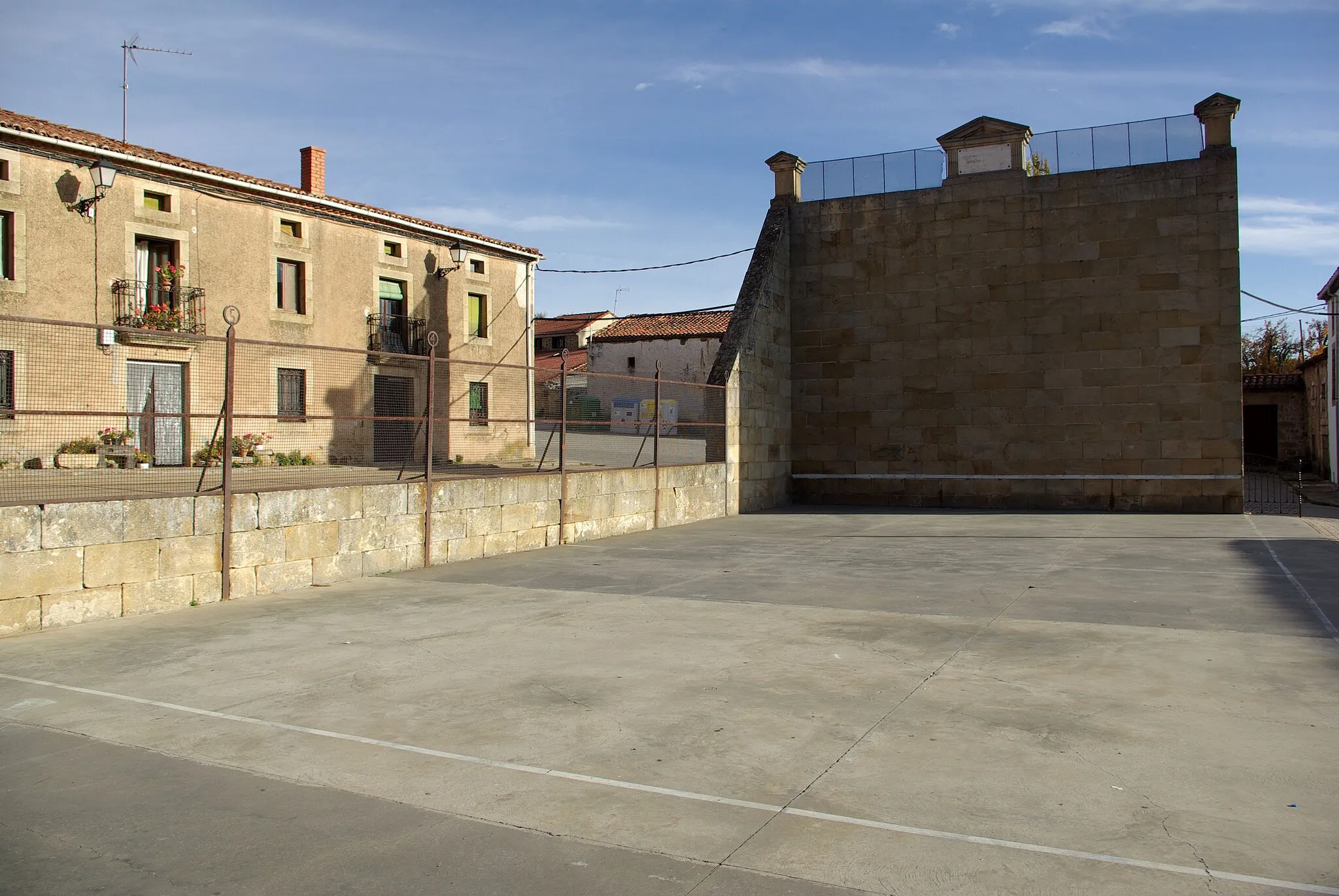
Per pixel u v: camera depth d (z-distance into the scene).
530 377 31.27
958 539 14.32
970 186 19.89
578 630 7.88
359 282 27.05
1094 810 4.00
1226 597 9.05
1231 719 5.23
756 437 19.88
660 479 16.58
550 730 5.19
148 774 4.57
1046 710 5.46
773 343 20.67
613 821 3.96
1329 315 27.08
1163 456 18.45
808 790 4.27
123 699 5.86
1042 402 19.33
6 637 7.65
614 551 13.36
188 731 5.23
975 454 19.88
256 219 24.50
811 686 6.03
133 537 8.59
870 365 20.77
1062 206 19.16
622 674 6.38
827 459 21.17
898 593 9.57
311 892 3.37
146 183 22.12
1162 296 18.45
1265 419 36.03
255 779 4.50
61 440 10.06
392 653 7.08
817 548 13.41
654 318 54.06
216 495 9.34
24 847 3.76
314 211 25.92
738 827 3.88
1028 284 19.42
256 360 23.80
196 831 3.91
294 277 25.66
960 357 20.00
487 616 8.55
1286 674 6.18
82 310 20.86
